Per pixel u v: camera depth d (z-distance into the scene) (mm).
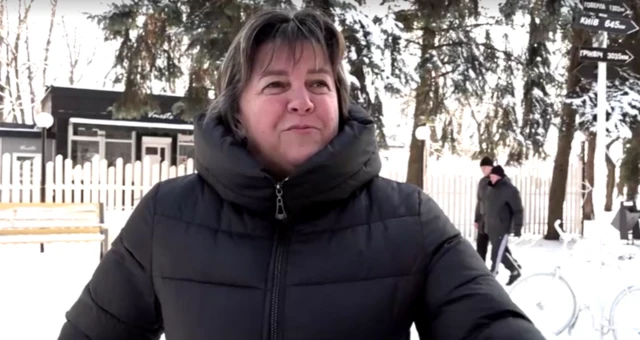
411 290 1353
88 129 21547
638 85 13164
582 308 5324
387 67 9320
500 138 13562
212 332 1342
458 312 1311
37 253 9789
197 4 9352
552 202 14234
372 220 1405
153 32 10641
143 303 1514
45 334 5125
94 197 12750
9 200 12062
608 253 5305
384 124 9672
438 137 15156
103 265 1574
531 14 10516
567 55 14125
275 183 1370
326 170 1354
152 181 13422
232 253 1387
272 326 1313
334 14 8570
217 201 1475
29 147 21391
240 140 1491
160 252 1458
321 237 1379
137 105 11109
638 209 13938
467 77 12250
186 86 11891
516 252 11812
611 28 5180
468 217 14250
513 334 1254
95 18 9539
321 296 1321
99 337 1548
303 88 1458
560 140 14273
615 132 12836
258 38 1497
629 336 5113
